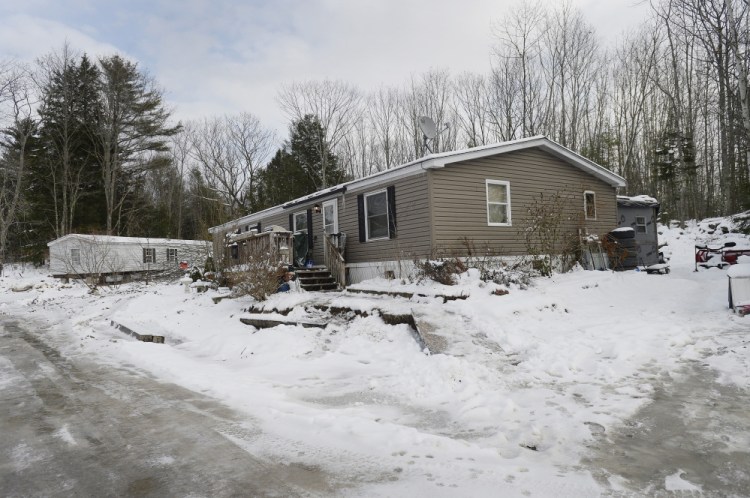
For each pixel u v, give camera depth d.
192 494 2.92
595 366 5.53
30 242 34.88
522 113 30.81
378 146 37.59
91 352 8.06
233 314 10.73
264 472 3.22
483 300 8.34
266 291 10.88
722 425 3.75
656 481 2.93
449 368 5.47
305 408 4.65
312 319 8.86
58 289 23.36
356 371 6.23
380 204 13.05
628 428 3.81
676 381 4.90
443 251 11.09
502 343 6.69
